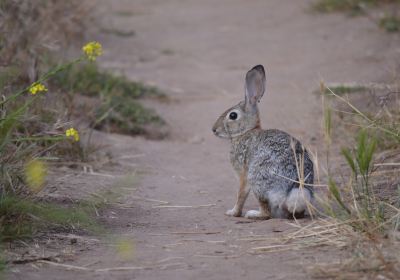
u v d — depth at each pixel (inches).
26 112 476.1
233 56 867.4
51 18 710.5
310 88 695.1
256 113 433.1
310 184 390.9
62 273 310.0
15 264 319.0
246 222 392.8
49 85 610.2
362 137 366.3
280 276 298.4
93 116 579.5
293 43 882.1
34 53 586.9
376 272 294.0
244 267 311.4
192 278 300.7
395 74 556.1
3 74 478.9
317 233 344.5
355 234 334.0
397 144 463.8
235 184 486.6
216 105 693.3
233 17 1072.2
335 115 559.8
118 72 786.2
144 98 709.9
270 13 1060.5
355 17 938.7
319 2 1014.4
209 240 354.0
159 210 420.8
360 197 378.9
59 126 461.7
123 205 426.3
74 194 429.7
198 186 479.5
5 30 571.8
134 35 985.5
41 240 350.0
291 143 393.1
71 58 717.3
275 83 735.1
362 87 617.9
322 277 295.0
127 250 328.5
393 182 418.3
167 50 908.0
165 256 329.7
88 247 344.8
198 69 824.3
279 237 350.0
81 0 842.8
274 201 390.9
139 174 500.4
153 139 611.2
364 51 787.4
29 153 424.2
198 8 1171.9
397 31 840.9
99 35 952.3
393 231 331.0
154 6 1214.3
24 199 363.6
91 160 514.6
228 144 597.3
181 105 699.4
